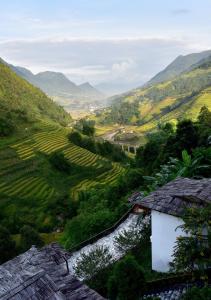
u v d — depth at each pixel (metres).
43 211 77.88
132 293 19.45
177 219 22.56
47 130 143.88
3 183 93.75
